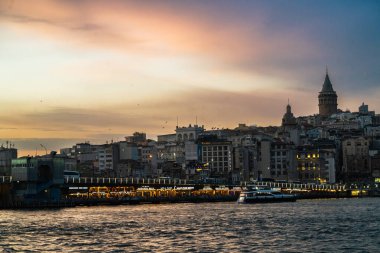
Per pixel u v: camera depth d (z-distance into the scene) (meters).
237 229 165.75
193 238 147.88
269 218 199.50
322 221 186.75
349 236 148.75
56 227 174.38
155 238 148.62
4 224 183.62
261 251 127.31
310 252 125.75
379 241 140.00
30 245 138.38
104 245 137.88
